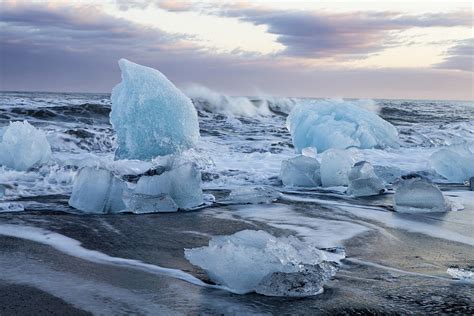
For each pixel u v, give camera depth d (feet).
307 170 26.25
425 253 13.83
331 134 40.86
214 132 53.83
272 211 19.45
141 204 19.01
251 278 10.55
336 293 10.57
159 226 16.74
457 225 17.31
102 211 18.89
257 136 51.37
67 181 25.25
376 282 11.29
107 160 31.37
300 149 41.96
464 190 25.22
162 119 33.19
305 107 44.39
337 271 12.10
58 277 11.27
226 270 10.64
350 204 21.03
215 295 10.38
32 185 24.16
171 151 33.17
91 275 11.48
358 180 23.49
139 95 33.35
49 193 22.67
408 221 17.83
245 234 11.75
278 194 22.36
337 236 15.62
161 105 33.32
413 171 30.04
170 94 33.73
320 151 41.09
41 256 12.91
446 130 55.88
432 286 11.03
